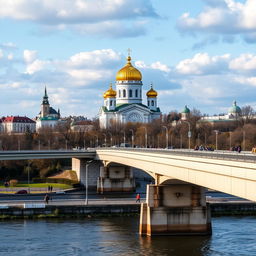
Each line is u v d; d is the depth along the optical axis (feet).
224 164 337.72
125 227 515.50
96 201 636.48
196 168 386.73
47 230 502.38
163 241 454.40
